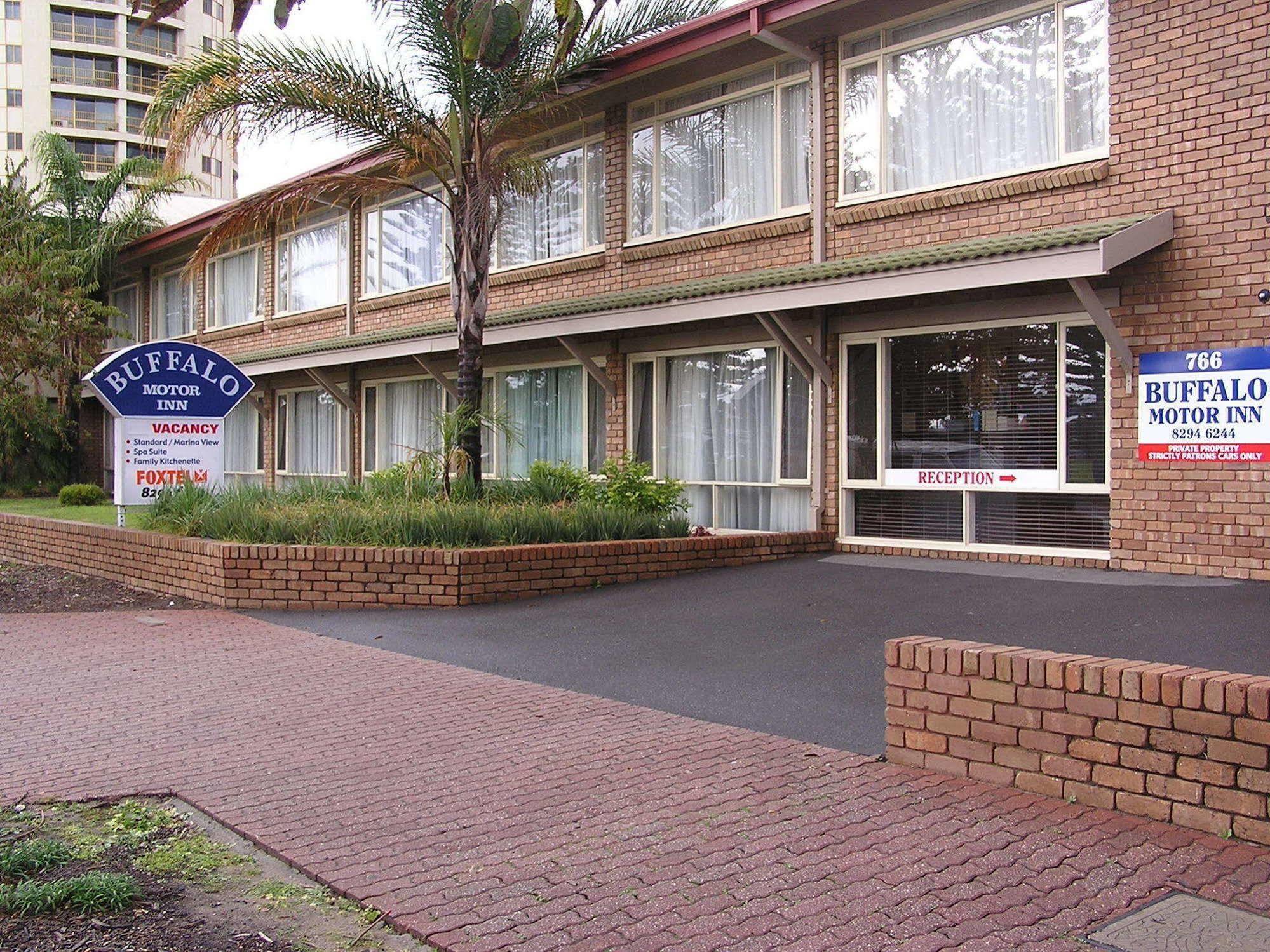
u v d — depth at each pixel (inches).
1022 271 393.7
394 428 805.9
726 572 468.4
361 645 367.6
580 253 644.7
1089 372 431.2
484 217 536.7
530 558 438.9
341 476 827.4
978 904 162.1
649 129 605.0
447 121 527.8
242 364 838.5
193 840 198.5
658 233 598.9
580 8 201.5
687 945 152.4
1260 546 383.6
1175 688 187.6
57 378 1003.3
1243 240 390.6
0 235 971.3
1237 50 393.7
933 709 221.1
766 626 358.9
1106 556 424.8
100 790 224.1
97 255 1027.3
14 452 1032.2
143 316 1124.5
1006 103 466.0
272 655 354.3
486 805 210.4
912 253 438.0
